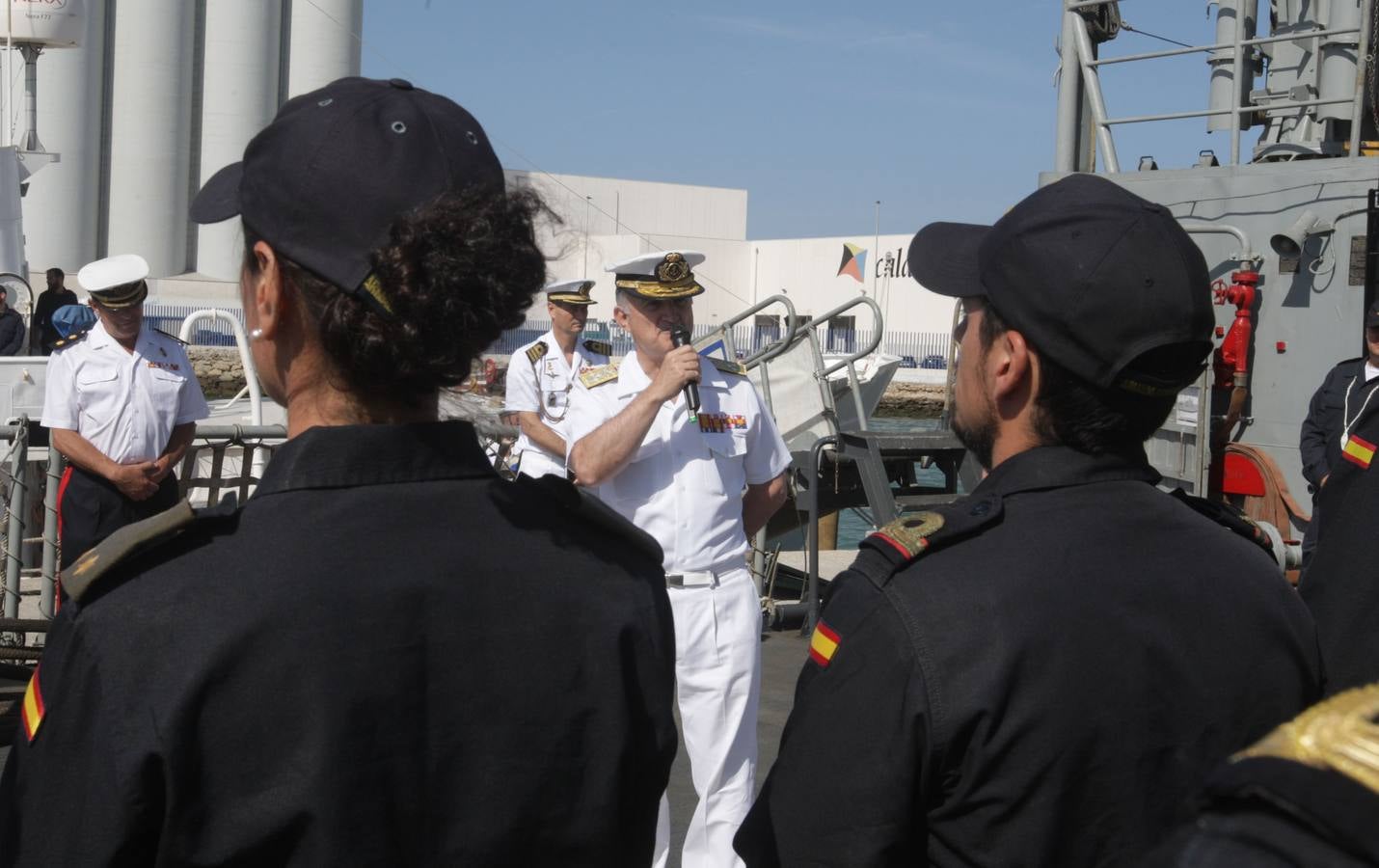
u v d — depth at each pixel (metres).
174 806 1.22
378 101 1.43
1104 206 1.62
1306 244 6.38
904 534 1.62
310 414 1.46
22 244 12.01
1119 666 1.49
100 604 1.27
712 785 3.72
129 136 41.91
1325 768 0.83
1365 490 2.26
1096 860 1.48
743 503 4.00
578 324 6.57
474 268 1.38
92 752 1.22
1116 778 1.48
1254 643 1.56
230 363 38.16
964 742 1.49
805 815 1.57
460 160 1.43
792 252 51.84
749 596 3.80
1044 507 1.61
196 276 43.12
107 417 5.59
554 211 1.53
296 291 1.41
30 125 13.57
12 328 11.16
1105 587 1.53
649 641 1.49
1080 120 7.36
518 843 1.37
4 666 5.23
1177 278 1.57
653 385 3.62
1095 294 1.56
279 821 1.24
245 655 1.25
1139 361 1.58
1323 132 7.32
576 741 1.41
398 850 1.31
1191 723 1.50
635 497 3.73
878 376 10.23
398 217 1.36
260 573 1.30
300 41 44.25
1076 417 1.62
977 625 1.51
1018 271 1.62
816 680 1.62
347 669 1.28
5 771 1.31
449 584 1.37
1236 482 6.58
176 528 1.31
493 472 1.51
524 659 1.39
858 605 1.60
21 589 6.83
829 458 7.33
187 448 5.89
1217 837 0.85
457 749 1.34
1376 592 2.19
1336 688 2.14
